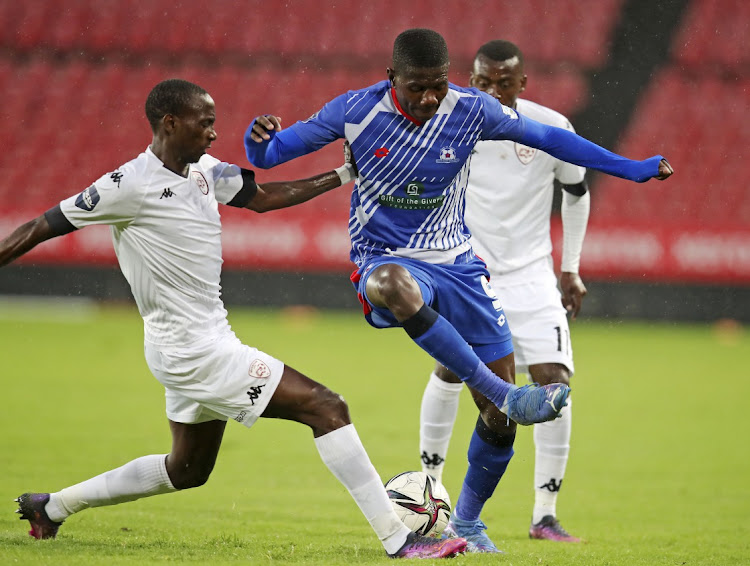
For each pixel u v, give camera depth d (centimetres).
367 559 1658
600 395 4597
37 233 1636
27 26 9100
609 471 3125
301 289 7275
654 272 7094
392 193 1788
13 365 4906
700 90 8750
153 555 1644
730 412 4228
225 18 9219
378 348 5797
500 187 2339
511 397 1645
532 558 1769
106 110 8638
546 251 2394
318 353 5506
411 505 1834
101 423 3581
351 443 1661
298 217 7281
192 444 1750
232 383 1644
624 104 8669
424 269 1819
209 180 1722
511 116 1809
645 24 9056
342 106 1753
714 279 7069
